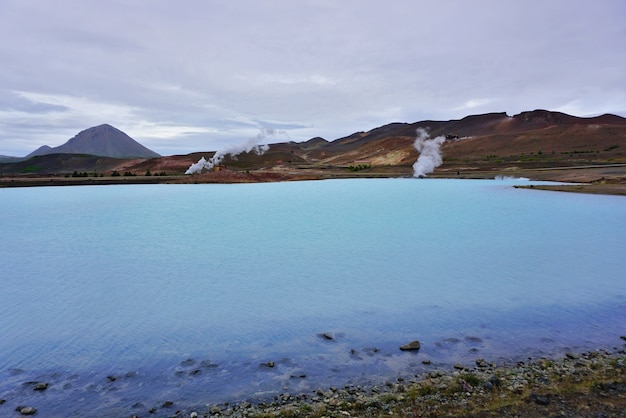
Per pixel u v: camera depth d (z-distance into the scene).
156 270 19.08
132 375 9.38
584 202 44.38
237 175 97.88
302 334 11.72
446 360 9.73
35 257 22.02
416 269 18.62
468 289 15.66
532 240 24.81
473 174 104.56
